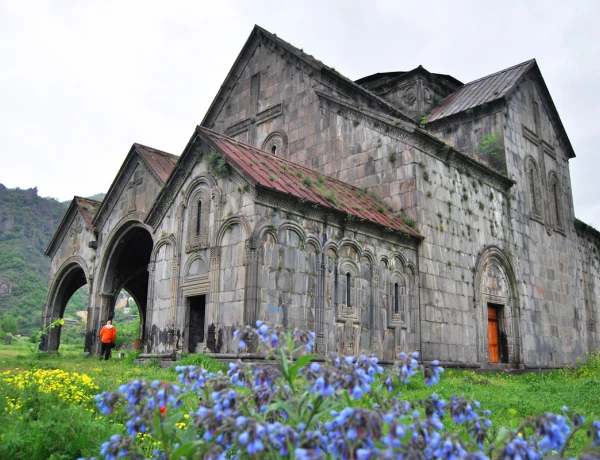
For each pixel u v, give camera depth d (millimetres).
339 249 17141
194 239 17359
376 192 21281
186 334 17109
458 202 22234
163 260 18672
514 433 3729
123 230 24266
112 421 7863
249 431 3469
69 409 7508
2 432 6605
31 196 162875
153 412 4254
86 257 26219
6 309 108875
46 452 6332
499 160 25938
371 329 17531
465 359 20859
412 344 18812
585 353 30219
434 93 29203
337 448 3451
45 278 130750
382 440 3199
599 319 33125
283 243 15719
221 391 4145
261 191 15461
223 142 17719
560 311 28562
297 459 3150
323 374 3916
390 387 4430
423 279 19688
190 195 17953
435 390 12969
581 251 32906
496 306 24047
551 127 31969
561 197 31500
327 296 16469
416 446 3504
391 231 18594
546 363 26141
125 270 26656
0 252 130375
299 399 4227
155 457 4848
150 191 22953
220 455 3627
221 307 15648
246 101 27516
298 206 16266
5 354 26359
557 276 29094
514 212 26062
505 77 28656
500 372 22047
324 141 23516
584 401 12148
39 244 146375
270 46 26656
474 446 4086
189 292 17141
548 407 10977
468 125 27000
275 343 4613
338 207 17406
